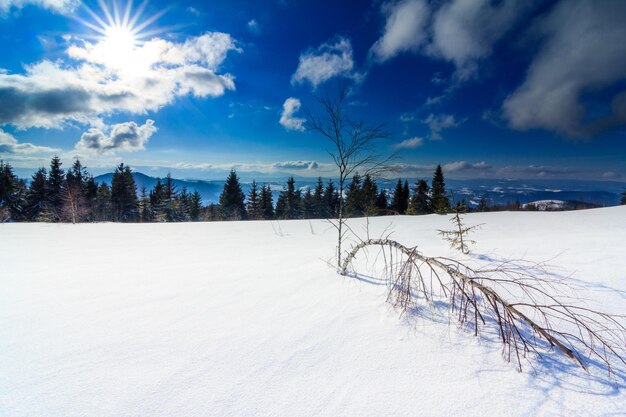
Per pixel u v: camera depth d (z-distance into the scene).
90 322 2.70
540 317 2.56
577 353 2.07
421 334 2.39
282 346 2.26
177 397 1.71
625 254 4.05
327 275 4.07
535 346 2.17
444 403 1.66
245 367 2.00
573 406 1.62
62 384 1.82
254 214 44.00
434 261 2.73
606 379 1.83
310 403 1.67
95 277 4.25
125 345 2.29
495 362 2.02
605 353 2.05
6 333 2.48
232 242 8.40
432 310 2.79
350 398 1.71
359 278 3.88
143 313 2.91
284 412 1.61
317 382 1.85
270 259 5.42
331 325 2.59
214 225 13.34
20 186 36.41
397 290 3.04
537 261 4.00
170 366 2.01
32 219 35.25
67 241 8.33
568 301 2.79
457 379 1.85
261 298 3.28
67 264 5.22
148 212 43.38
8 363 2.04
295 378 1.89
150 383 1.83
